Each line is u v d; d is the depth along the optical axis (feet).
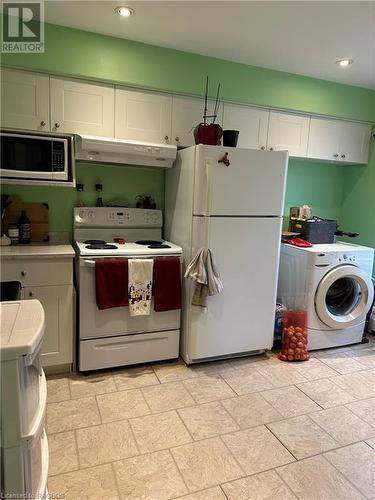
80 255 7.74
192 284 8.46
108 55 8.32
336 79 10.71
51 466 5.51
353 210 12.67
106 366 8.31
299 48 8.68
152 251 8.32
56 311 7.86
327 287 9.69
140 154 8.43
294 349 9.41
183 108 9.28
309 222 10.75
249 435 6.40
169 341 8.86
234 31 7.93
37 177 7.83
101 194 9.73
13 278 7.41
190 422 6.70
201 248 8.30
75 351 8.31
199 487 5.24
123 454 5.83
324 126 11.09
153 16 7.38
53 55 7.89
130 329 8.39
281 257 10.76
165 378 8.27
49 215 9.27
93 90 8.40
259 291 9.11
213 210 8.25
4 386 3.31
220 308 8.75
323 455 5.97
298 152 10.81
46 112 8.06
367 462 5.84
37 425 3.67
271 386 8.11
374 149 11.78
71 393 7.50
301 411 7.19
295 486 5.30
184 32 8.04
